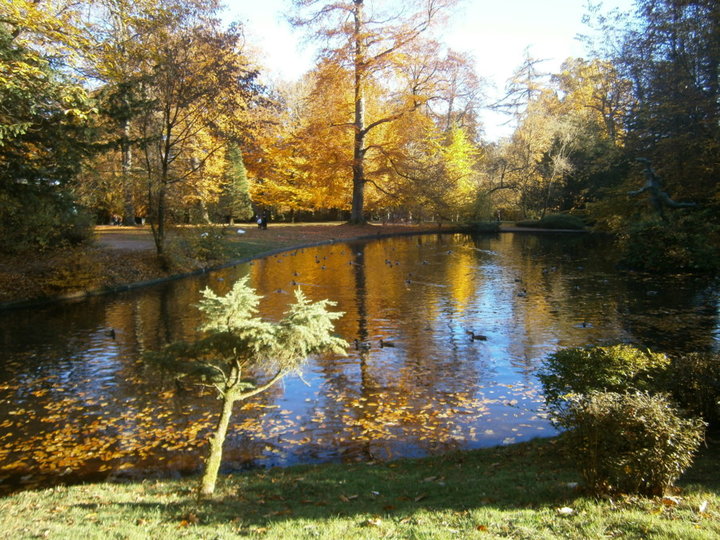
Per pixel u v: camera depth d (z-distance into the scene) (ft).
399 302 56.80
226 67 77.46
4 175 47.88
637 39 107.76
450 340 40.78
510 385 30.76
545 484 16.90
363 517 14.69
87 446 23.54
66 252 65.31
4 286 55.67
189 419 26.30
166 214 80.07
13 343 40.86
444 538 12.77
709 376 22.12
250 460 22.00
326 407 27.68
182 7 72.43
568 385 22.40
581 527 13.02
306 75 159.84
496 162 204.03
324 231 146.41
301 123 173.17
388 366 34.45
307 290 64.90
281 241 123.24
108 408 27.91
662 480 14.90
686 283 66.95
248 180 171.12
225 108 79.20
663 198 87.35
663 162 99.81
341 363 35.12
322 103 140.67
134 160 87.45
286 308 53.88
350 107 159.43
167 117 75.05
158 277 73.46
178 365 17.34
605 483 15.25
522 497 15.88
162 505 16.34
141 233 108.99
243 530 13.88
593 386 21.29
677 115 95.20
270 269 86.17
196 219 96.89
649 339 39.93
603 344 38.81
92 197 74.79
